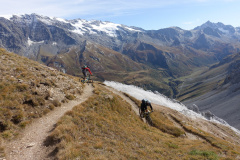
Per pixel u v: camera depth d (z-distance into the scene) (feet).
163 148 45.52
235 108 453.99
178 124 96.84
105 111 58.44
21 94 45.70
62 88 62.23
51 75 67.21
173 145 50.62
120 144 39.52
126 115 68.69
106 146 36.45
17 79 50.62
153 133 62.18
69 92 63.62
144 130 62.44
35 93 49.47
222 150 52.90
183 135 73.36
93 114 50.49
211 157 41.32
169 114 106.63
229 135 145.69
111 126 48.19
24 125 37.96
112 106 66.28
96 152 32.63
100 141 37.78
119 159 32.35
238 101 490.49
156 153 41.14
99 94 69.56
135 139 45.70
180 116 115.65
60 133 35.42
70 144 32.78
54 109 49.55
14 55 70.85
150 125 76.84
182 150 47.16
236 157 47.75
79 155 30.27
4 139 32.48
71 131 37.42
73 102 58.49
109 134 43.80
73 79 79.56
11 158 28.55
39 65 74.49
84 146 34.04
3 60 59.00
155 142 49.98
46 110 46.34
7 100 41.22
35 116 42.80
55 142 34.09
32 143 33.42
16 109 40.88
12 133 34.71
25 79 52.90
